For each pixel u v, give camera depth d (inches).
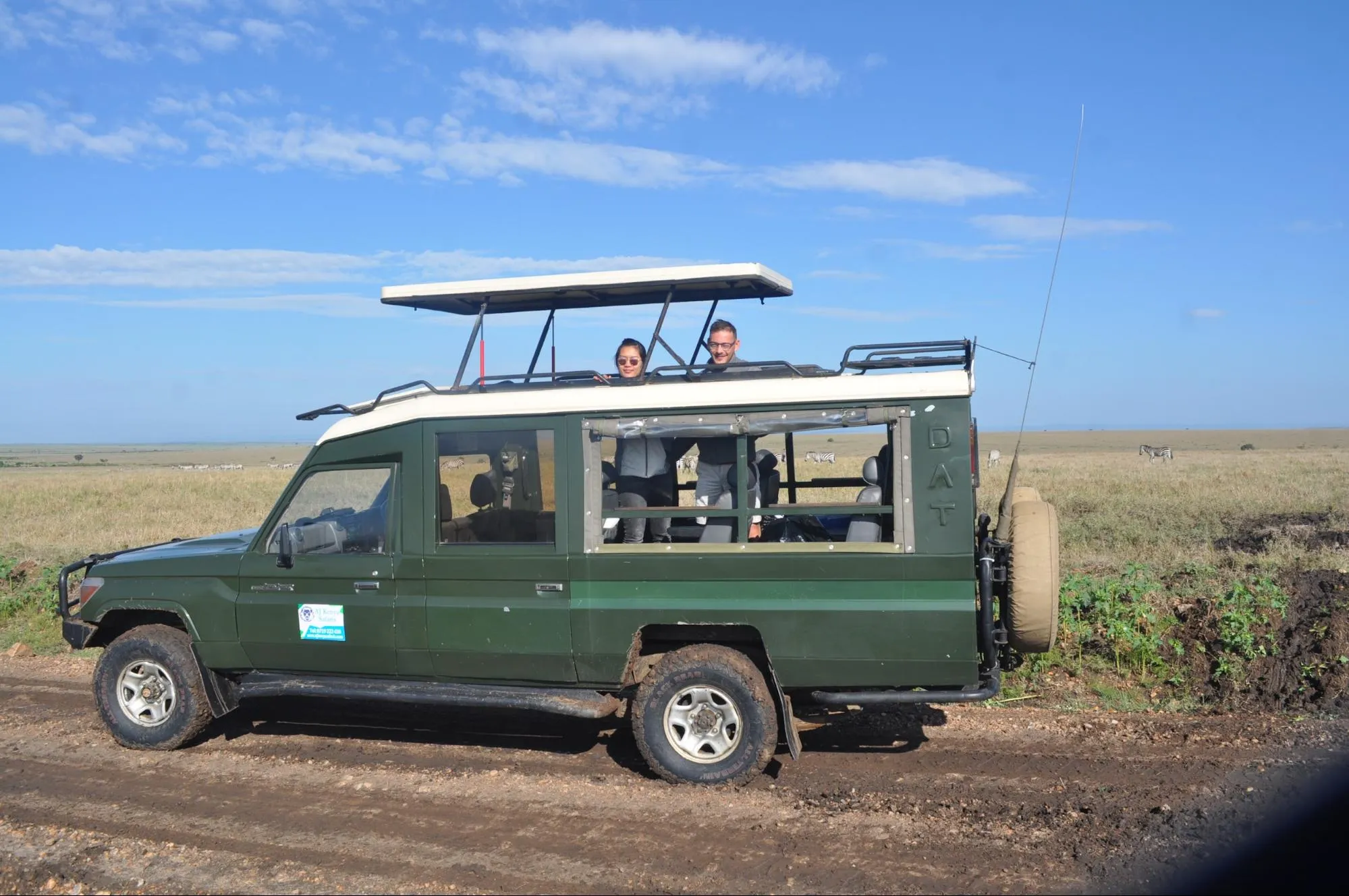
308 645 253.1
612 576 231.6
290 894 176.1
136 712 265.7
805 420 220.8
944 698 216.8
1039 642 218.2
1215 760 231.5
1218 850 180.4
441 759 252.2
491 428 239.9
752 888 174.9
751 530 240.4
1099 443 4087.1
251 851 195.3
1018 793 216.4
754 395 223.1
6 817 216.2
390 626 245.9
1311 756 229.3
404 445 246.2
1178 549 472.7
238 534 292.2
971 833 195.3
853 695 222.2
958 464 213.3
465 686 245.4
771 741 223.5
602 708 232.1
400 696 245.3
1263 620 308.2
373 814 214.1
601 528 233.8
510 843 197.2
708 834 199.5
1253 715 266.7
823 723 271.6
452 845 196.7
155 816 215.3
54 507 975.0
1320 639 293.1
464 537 242.8
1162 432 5797.2
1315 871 170.2
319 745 267.1
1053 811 204.5
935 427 214.4
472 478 241.8
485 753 256.5
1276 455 1959.9
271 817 213.6
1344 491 772.6
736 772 224.1
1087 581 352.5
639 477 243.0
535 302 276.8
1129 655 309.7
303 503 259.0
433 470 243.4
